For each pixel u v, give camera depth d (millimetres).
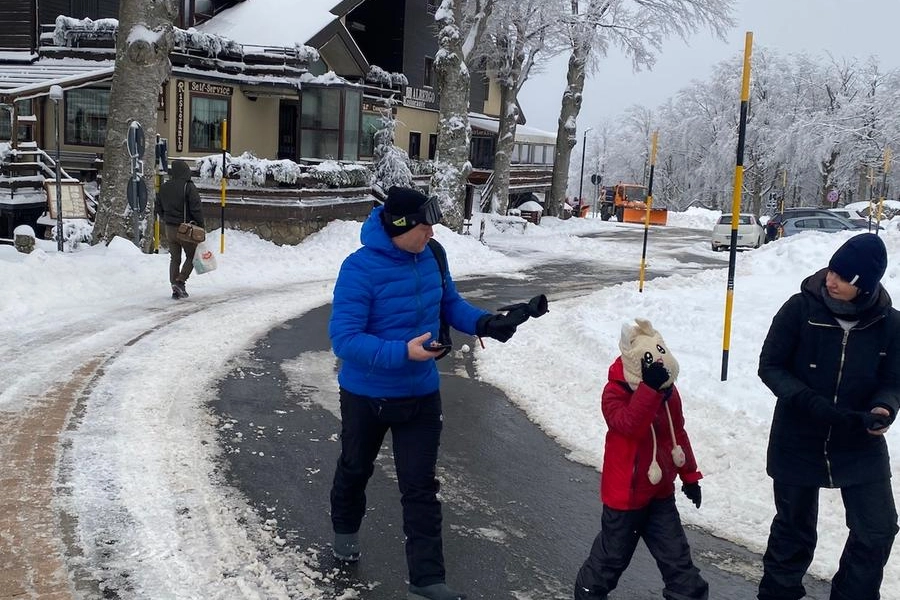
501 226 32500
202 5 29062
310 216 20344
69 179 18531
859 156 51156
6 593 3826
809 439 3803
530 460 6328
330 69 30859
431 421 3959
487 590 4234
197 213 12305
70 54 22969
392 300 3854
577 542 4883
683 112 70812
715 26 36344
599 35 37719
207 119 24688
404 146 38656
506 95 36844
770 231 29234
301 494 5297
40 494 4969
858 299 3680
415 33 38500
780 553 3953
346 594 4062
